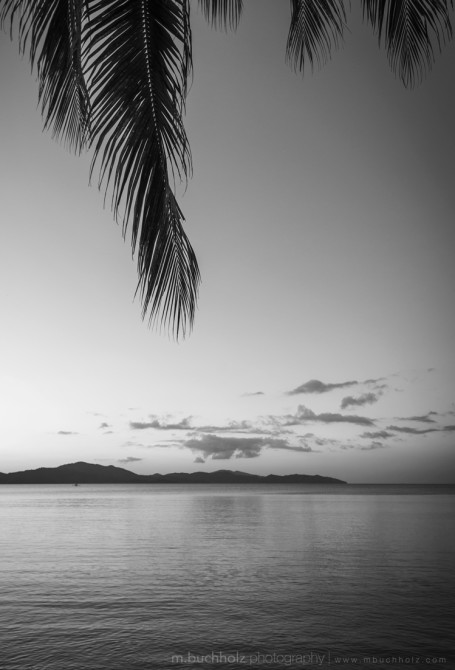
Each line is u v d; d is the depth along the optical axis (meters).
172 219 2.59
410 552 29.19
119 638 13.90
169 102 2.59
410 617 15.66
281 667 11.76
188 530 44.34
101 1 2.62
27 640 13.76
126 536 39.78
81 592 19.41
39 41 2.68
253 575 22.73
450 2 3.96
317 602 17.66
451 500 112.38
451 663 11.88
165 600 18.14
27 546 33.81
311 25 4.28
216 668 11.66
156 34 2.63
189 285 2.61
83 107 2.60
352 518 56.84
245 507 85.44
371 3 3.98
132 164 2.54
